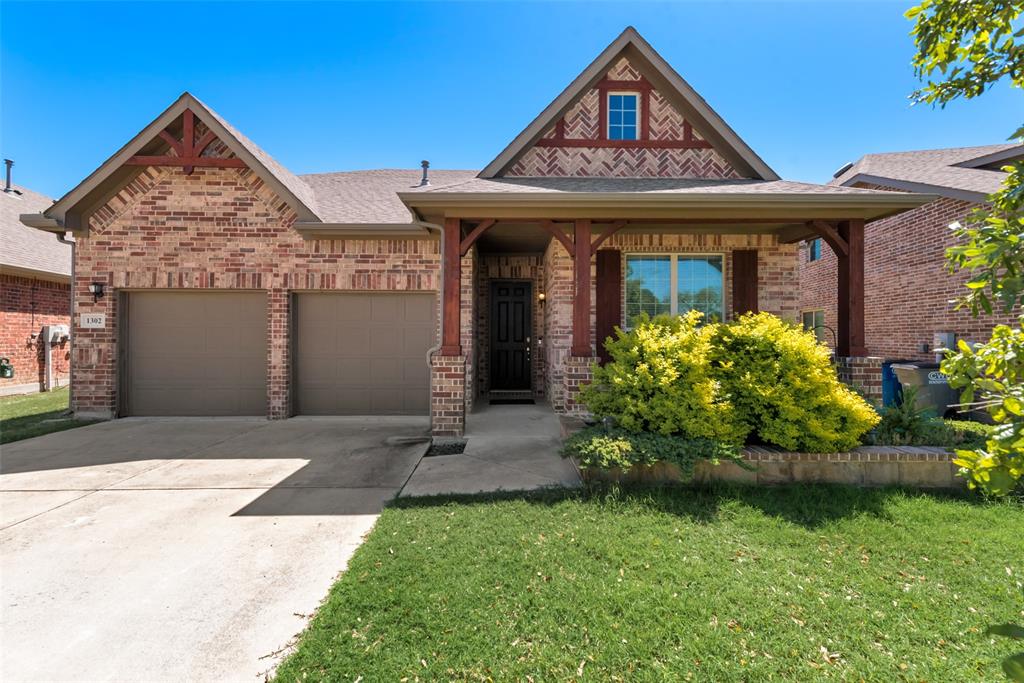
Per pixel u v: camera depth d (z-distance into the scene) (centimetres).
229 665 217
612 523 361
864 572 291
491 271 1055
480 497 418
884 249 1097
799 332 513
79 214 802
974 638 230
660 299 848
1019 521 367
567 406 647
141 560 312
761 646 225
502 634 232
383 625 240
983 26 205
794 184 729
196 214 817
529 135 806
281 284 820
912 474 456
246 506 406
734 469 454
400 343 847
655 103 838
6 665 217
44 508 402
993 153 1071
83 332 812
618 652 220
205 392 835
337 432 701
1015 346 162
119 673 213
